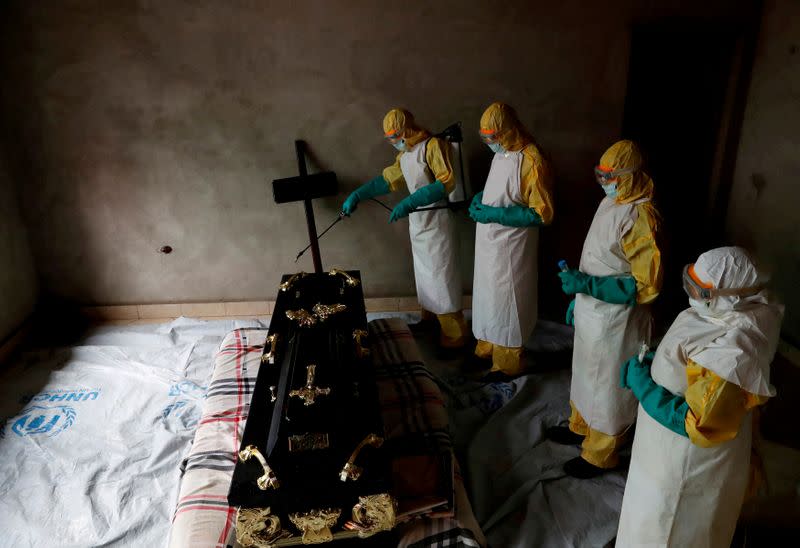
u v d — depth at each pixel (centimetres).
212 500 205
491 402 289
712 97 350
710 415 142
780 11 302
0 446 261
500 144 263
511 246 276
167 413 284
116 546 216
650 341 222
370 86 334
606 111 341
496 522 220
